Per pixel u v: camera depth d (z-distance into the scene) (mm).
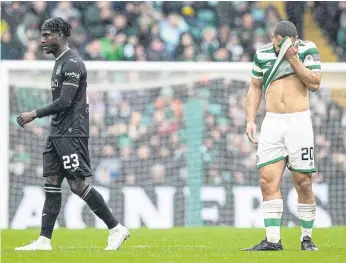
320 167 40688
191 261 15539
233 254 16859
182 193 39531
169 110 40938
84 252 17453
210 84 40938
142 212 39219
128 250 18656
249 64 39438
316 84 18594
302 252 17203
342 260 15758
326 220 39844
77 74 18719
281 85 18797
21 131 39938
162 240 23797
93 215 37250
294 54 18391
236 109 40844
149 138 40594
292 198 38094
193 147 40438
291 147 18719
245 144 40469
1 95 37875
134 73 41000
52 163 19047
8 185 37781
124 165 40125
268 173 18734
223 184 39594
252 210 39219
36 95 40469
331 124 41375
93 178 39781
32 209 39344
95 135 40469
